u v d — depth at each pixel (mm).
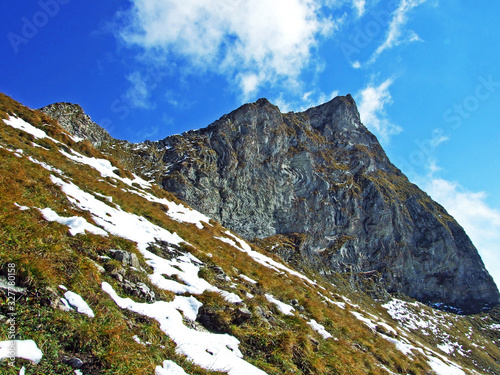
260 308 13164
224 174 79875
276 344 10484
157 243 16078
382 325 33094
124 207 19953
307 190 96938
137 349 7066
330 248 91562
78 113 70062
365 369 13422
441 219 133500
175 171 71750
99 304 8000
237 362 8602
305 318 15867
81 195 16781
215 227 33938
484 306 114625
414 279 110562
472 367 65062
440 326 83938
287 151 99312
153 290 10586
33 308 6758
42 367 5621
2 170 13633
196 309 10867
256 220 79625
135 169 70312
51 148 24875
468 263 123438
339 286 78750
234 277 16891
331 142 130875
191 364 7562
